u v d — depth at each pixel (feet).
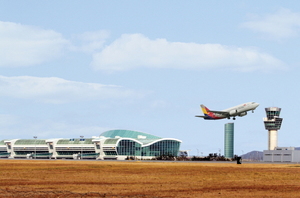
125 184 240.53
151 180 267.39
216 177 296.71
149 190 211.41
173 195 193.06
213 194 197.67
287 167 469.16
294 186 234.58
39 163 539.70
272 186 234.17
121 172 347.36
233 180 271.90
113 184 240.32
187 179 277.03
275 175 319.88
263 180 273.75
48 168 402.72
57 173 330.54
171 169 398.01
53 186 227.40
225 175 316.81
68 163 547.49
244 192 205.98
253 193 202.39
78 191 205.16
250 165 536.83
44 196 186.60
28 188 217.36
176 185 236.43
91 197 184.75
